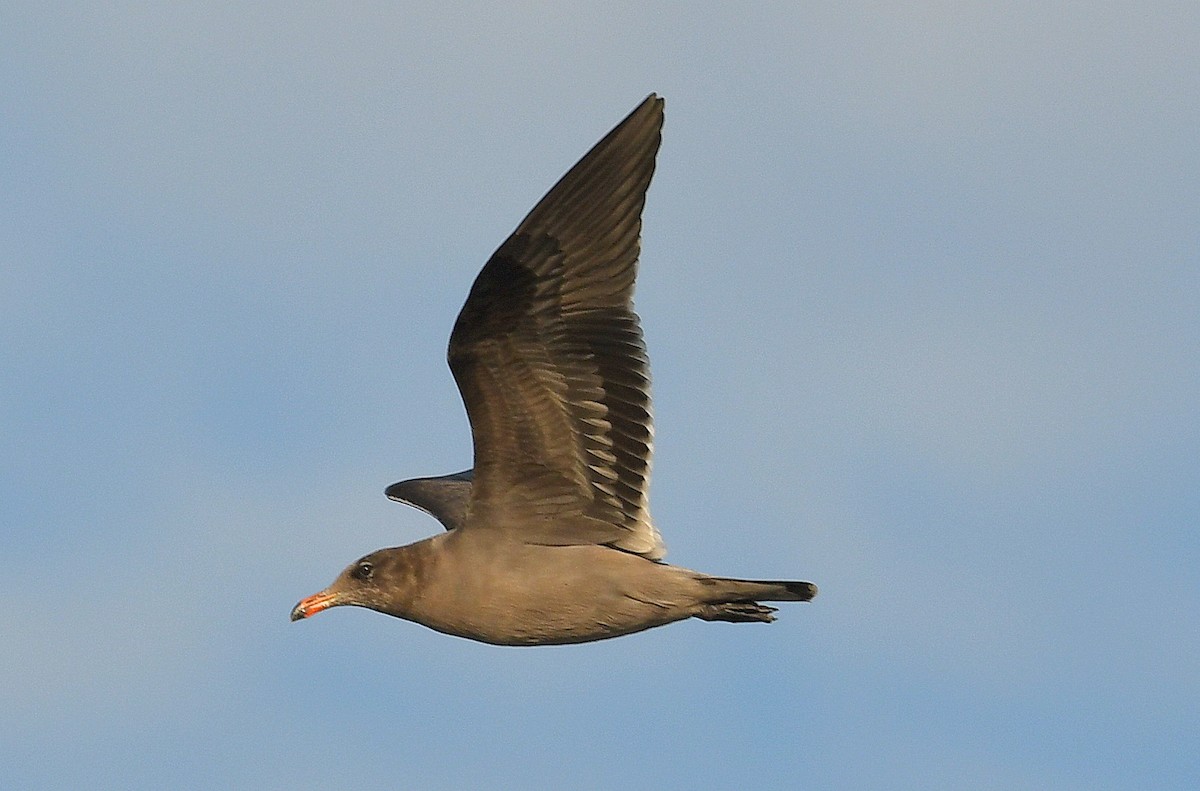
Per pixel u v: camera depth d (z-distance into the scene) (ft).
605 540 54.29
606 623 54.60
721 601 54.39
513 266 51.16
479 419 53.06
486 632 55.06
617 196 51.11
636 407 52.60
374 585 55.36
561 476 53.62
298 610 55.42
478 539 54.54
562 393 52.70
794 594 53.62
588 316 51.98
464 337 51.88
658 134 50.75
